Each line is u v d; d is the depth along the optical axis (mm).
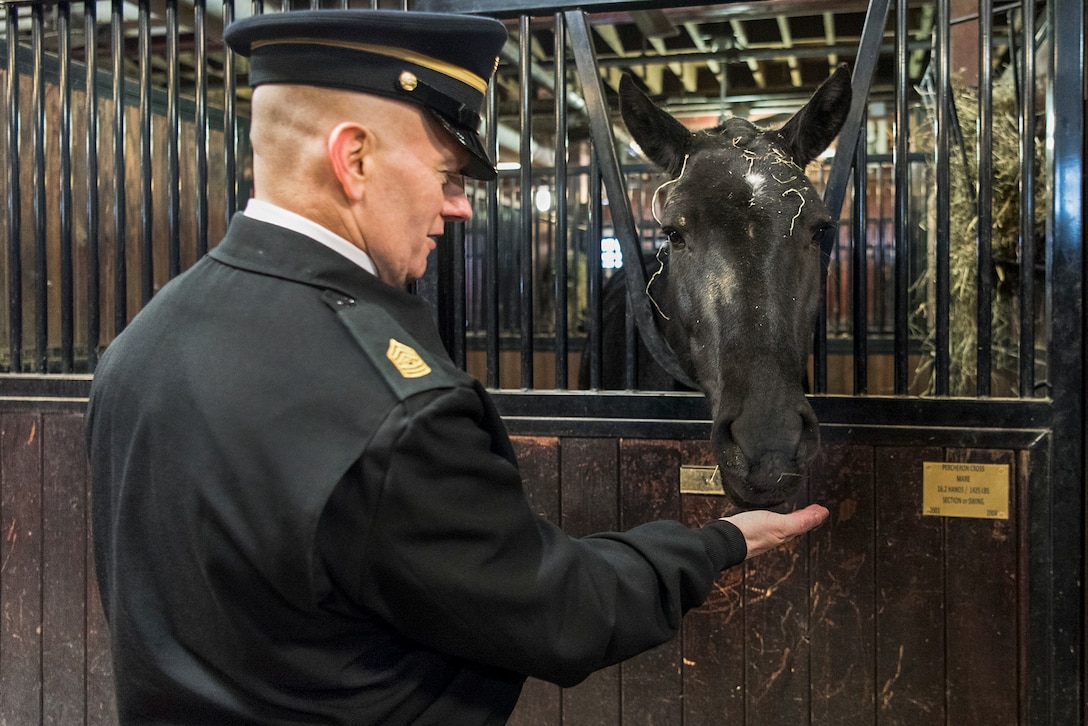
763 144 1532
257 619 783
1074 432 1550
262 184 869
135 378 836
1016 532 1594
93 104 1975
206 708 801
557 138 1771
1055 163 1534
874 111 5418
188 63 4227
